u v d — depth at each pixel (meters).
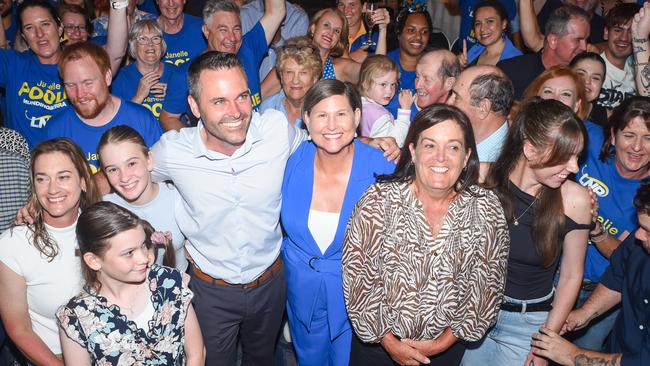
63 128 3.31
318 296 2.87
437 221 2.42
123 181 2.55
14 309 2.45
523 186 2.52
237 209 2.77
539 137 2.34
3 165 2.84
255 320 3.06
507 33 5.77
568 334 3.37
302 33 5.34
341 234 2.75
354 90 2.62
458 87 2.88
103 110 3.30
